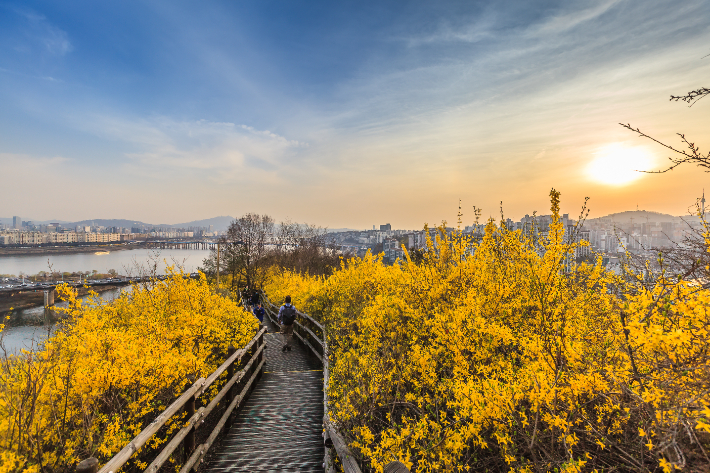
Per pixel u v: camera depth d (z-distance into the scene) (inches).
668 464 64.8
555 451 94.9
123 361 140.7
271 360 331.6
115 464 90.9
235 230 1456.7
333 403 149.5
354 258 382.0
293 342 412.5
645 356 86.4
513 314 152.6
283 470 150.4
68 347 138.5
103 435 115.6
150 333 196.1
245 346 230.8
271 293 904.3
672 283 84.7
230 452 165.0
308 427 190.5
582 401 98.8
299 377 275.0
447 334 147.6
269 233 1573.6
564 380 92.6
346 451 116.4
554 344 106.4
